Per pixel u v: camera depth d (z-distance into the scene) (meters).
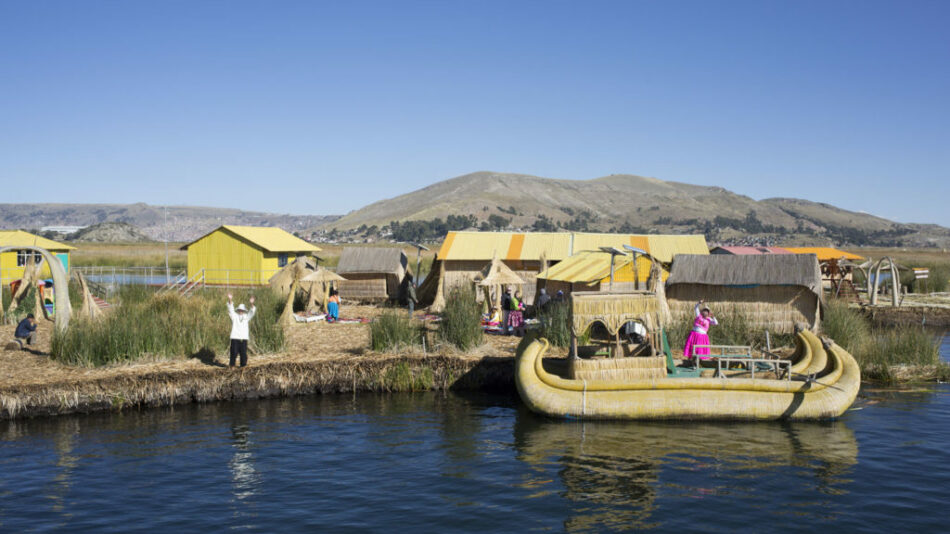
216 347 18.44
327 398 17.12
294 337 21.88
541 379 15.29
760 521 9.77
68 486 11.16
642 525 9.63
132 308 21.61
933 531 9.45
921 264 61.19
